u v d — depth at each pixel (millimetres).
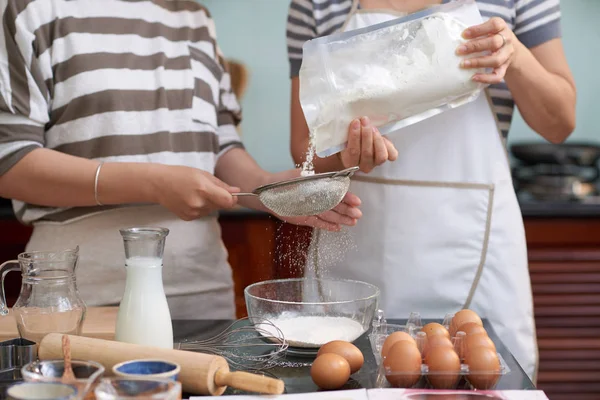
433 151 1464
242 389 940
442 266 1466
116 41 1477
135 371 891
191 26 1594
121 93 1459
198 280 1563
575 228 2486
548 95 1431
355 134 1269
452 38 1283
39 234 1514
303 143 1568
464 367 978
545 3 1476
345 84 1287
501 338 1477
